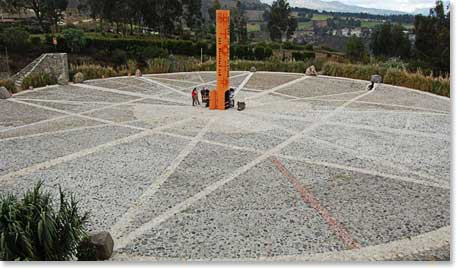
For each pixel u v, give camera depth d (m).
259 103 14.65
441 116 12.54
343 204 6.42
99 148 9.27
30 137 10.12
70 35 33.50
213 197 6.66
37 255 4.34
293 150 9.16
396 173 7.77
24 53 31.95
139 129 10.96
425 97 15.70
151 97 15.77
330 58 27.31
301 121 11.94
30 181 7.33
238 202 6.48
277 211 6.18
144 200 6.56
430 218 5.96
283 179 7.43
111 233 5.55
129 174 7.68
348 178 7.50
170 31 44.84
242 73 22.16
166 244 5.28
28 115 12.51
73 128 11.02
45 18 44.50
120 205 6.39
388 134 10.54
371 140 9.99
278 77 20.88
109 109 13.51
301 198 6.62
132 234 5.53
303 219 5.93
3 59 30.09
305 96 16.02
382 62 23.69
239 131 10.78
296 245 5.24
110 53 34.50
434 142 9.83
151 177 7.52
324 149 9.24
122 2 40.47
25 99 15.01
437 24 23.02
